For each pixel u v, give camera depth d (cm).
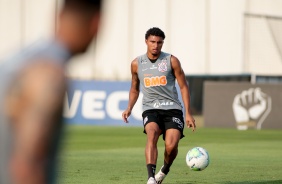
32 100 808
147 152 2855
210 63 12669
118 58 13175
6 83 814
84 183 3300
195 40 12800
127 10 13162
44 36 896
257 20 12012
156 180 3083
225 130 8088
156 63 2998
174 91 3000
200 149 3241
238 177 3612
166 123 2972
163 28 13012
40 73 818
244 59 12169
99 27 879
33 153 806
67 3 870
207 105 8569
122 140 6512
